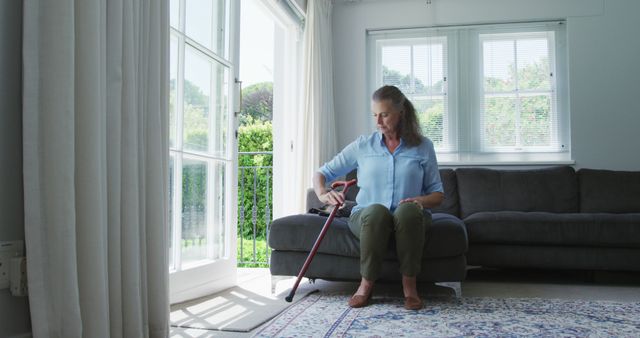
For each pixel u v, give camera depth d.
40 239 1.24
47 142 1.25
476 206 3.65
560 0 4.10
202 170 2.61
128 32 1.46
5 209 1.27
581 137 4.01
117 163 1.39
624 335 1.72
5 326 1.27
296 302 2.35
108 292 1.36
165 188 1.67
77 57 1.31
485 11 4.23
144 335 1.51
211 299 2.46
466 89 4.26
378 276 2.27
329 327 1.85
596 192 3.59
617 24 4.01
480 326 1.85
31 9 1.24
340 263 2.48
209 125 2.68
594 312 2.09
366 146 2.59
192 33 2.51
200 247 2.58
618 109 3.98
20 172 1.32
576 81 4.04
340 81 4.44
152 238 1.58
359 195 2.56
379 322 1.92
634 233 2.90
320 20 4.03
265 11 3.63
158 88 1.62
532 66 4.20
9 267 1.26
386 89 2.50
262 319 2.04
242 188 4.54
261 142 6.53
